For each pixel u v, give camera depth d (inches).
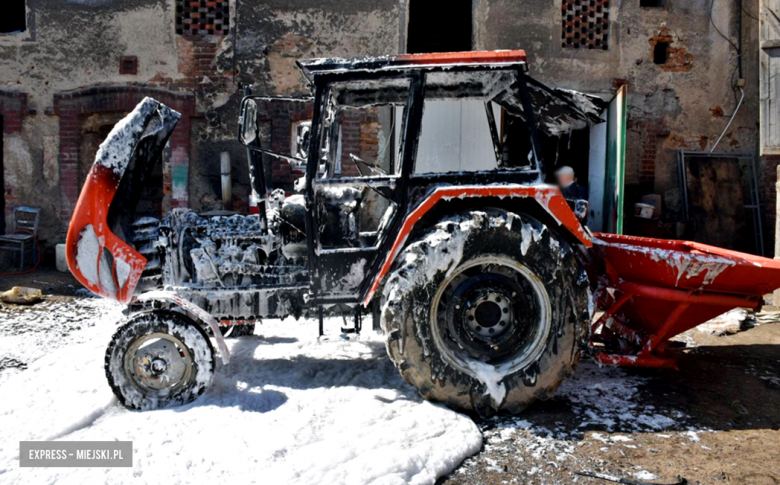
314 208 113.9
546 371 106.1
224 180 282.4
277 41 287.3
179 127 285.6
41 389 114.9
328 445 88.8
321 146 121.7
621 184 276.2
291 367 128.7
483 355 110.3
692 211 298.7
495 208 109.3
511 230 104.4
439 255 103.0
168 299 108.1
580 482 83.0
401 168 112.9
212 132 287.7
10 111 283.9
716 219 299.4
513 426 102.1
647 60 304.0
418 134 112.8
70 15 281.4
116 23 282.7
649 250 118.3
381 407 105.0
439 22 395.2
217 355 135.9
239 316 122.3
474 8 293.4
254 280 122.2
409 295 102.7
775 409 111.1
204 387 108.7
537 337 108.0
